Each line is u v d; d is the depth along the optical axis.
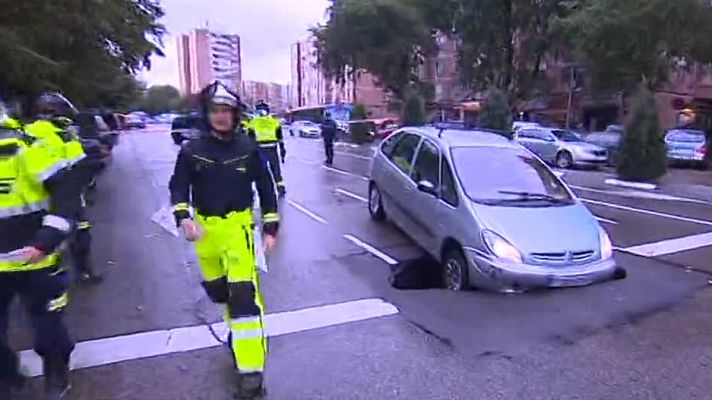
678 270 6.84
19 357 4.19
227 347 4.61
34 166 3.29
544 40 35.09
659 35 24.97
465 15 36.38
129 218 10.17
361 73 49.12
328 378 4.11
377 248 7.99
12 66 11.20
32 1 11.02
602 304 5.49
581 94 38.59
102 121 16.77
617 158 16.72
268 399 3.81
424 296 5.90
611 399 3.81
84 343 4.73
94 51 16.44
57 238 3.38
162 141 35.78
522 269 5.65
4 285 3.41
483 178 6.75
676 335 4.83
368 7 40.25
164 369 4.26
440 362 4.35
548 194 6.73
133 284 6.36
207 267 3.90
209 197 3.79
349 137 34.16
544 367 4.26
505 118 20.47
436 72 52.25
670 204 12.20
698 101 33.75
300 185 14.41
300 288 6.20
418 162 7.96
